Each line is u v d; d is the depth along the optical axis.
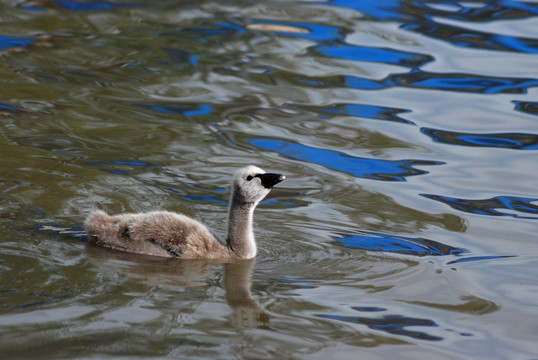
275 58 21.61
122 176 14.77
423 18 24.59
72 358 8.76
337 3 25.94
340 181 15.39
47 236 12.10
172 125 17.45
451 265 12.15
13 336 9.13
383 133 17.59
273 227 13.32
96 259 11.48
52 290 10.37
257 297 10.66
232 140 16.91
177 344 9.23
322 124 17.94
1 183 13.83
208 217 13.53
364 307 10.57
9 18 23.23
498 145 17.19
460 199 14.77
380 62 21.50
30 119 17.08
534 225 13.83
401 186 15.28
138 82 19.72
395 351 9.49
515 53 22.02
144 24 23.61
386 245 12.81
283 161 16.08
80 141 16.20
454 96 19.64
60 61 20.62
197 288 10.85
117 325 9.56
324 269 11.80
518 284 11.59
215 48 22.14
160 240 11.91
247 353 9.15
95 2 25.16
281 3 25.77
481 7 25.50
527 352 9.66
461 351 9.61
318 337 9.67
